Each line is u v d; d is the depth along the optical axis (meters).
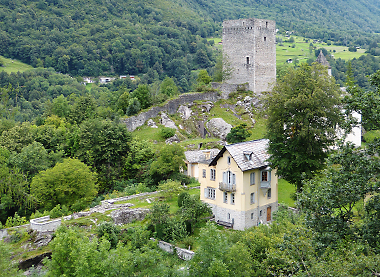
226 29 95.00
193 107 94.56
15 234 49.38
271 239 34.47
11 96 166.75
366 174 26.23
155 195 62.50
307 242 26.39
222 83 96.94
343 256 25.41
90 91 187.62
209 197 53.81
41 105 161.25
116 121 84.50
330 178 27.78
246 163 49.47
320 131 46.56
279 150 49.38
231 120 90.38
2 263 36.22
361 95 27.83
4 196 66.31
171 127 88.44
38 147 75.00
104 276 33.59
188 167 72.44
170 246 44.59
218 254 31.20
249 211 49.97
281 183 66.19
